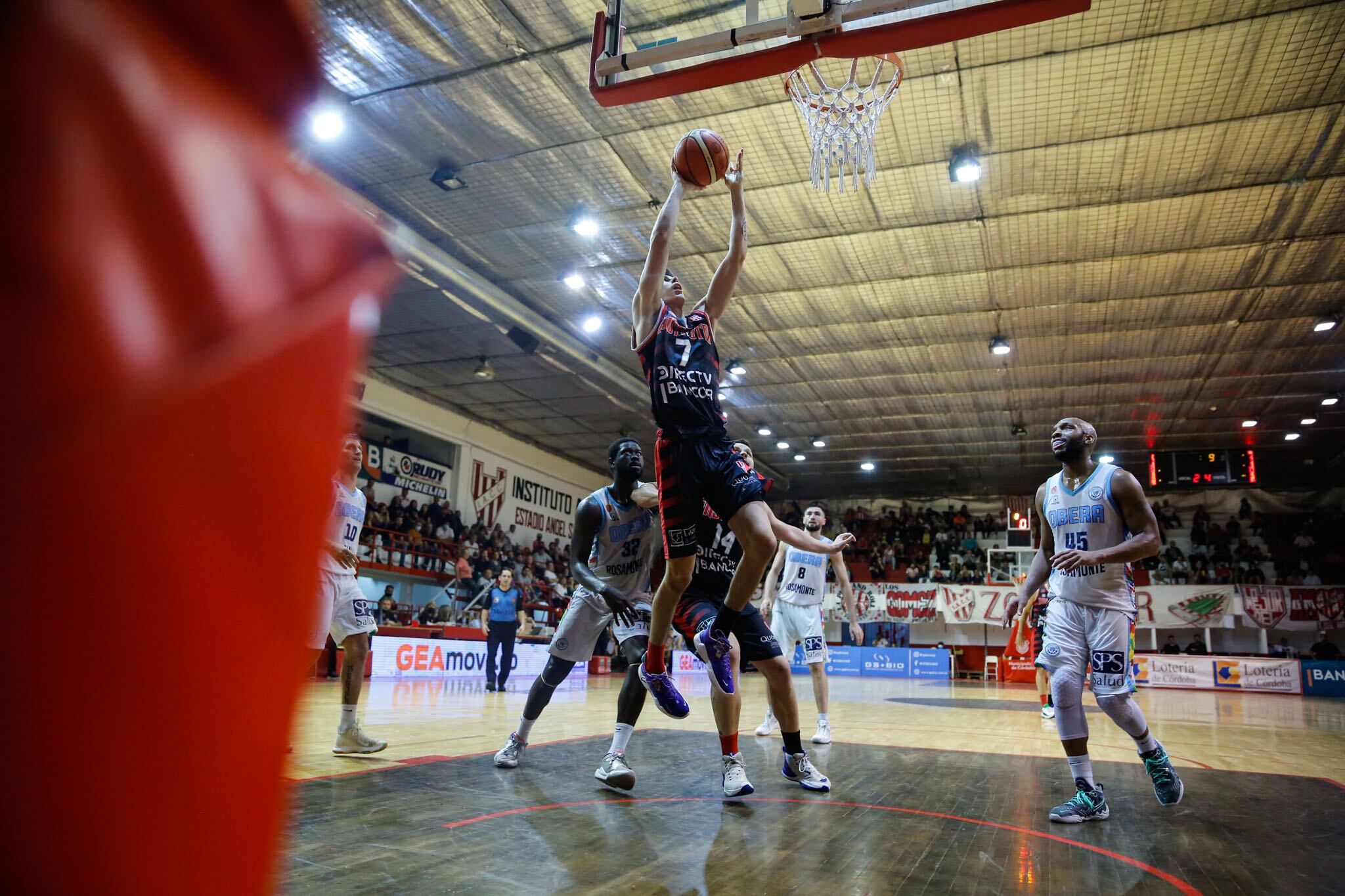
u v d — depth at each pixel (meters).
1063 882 2.44
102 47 0.28
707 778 4.09
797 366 16.80
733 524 2.97
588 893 2.17
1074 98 8.46
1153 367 16.23
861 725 7.59
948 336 15.06
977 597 23.36
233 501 0.31
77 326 0.27
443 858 2.45
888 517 28.86
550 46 8.10
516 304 13.80
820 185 6.85
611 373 17.11
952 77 8.12
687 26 7.60
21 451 0.26
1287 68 7.92
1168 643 22.55
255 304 0.33
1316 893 2.40
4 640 0.26
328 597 4.13
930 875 2.46
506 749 4.18
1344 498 24.88
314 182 0.38
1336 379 16.44
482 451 21.53
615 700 10.22
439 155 9.95
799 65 4.34
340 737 4.40
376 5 7.66
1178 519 26.05
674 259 12.30
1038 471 25.39
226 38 0.33
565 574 23.23
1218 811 3.68
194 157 0.31
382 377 18.12
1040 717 9.19
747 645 3.87
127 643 0.28
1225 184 9.97
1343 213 10.51
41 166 0.27
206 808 0.31
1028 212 10.77
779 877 2.39
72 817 0.27
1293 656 21.78
